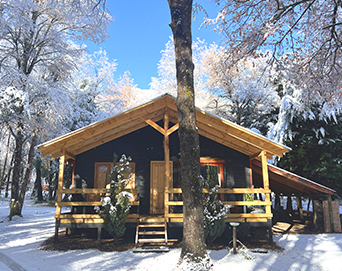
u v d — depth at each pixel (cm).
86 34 1930
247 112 2652
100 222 946
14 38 1727
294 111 1672
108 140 1184
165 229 936
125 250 848
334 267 666
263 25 1059
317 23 1177
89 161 1191
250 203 976
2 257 788
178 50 677
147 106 1025
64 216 954
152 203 1163
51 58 1856
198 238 579
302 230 1214
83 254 802
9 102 1520
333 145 1603
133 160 1197
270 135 1822
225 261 715
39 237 1076
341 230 1171
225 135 1070
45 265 689
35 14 1817
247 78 2484
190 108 644
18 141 1748
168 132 1016
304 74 1219
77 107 2294
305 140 1636
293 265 683
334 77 1184
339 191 1662
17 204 1720
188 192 604
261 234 1083
